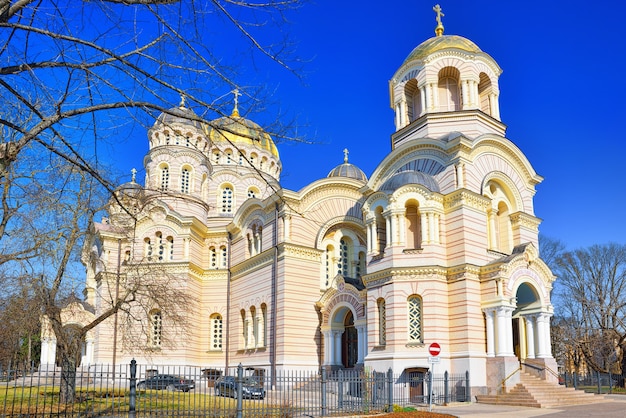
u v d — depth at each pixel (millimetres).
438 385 33281
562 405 31875
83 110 12164
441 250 36094
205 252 53625
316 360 42531
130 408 19422
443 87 44625
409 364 34031
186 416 21844
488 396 32656
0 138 15875
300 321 42594
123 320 38625
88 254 32219
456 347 34250
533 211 42094
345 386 32656
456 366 33844
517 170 41656
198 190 56031
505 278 34438
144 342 46125
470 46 44219
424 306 34844
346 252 47469
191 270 49781
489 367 33750
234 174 61844
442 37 45062
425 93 42938
